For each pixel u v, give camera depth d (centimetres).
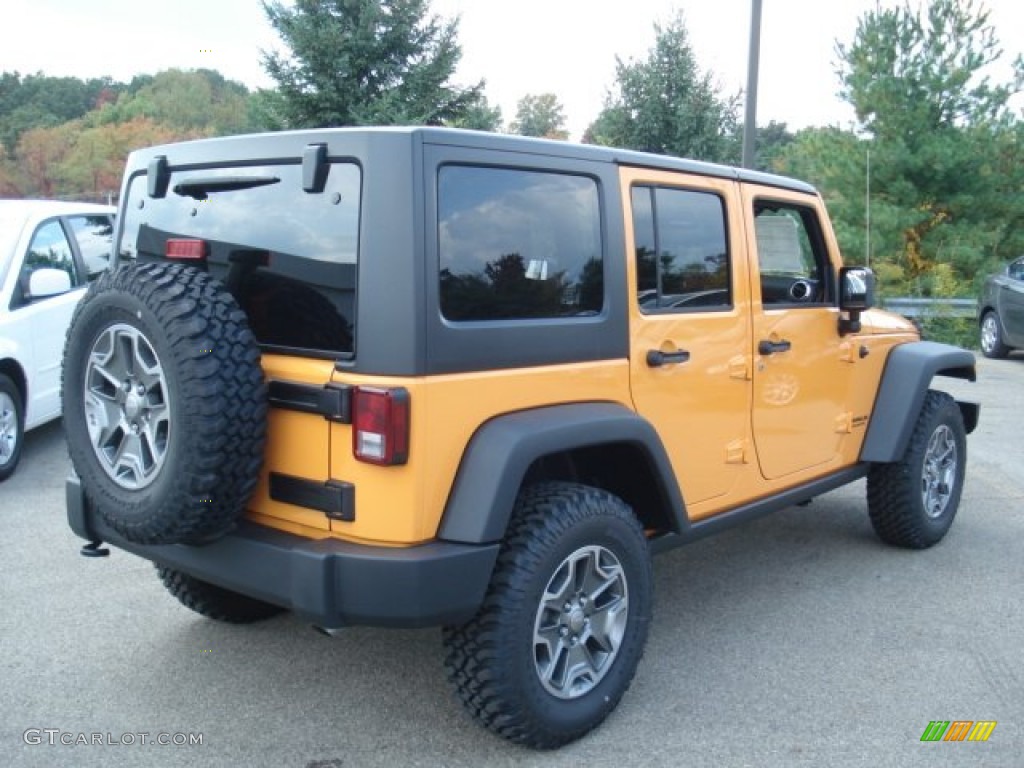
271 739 326
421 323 278
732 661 392
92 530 342
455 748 322
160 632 414
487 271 300
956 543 553
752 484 421
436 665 386
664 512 364
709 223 394
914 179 1577
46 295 676
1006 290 1293
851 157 1590
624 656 335
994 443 805
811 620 437
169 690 361
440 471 286
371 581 277
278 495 301
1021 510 619
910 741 329
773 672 382
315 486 290
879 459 500
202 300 281
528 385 309
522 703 300
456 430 289
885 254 1568
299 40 1623
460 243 293
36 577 476
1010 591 475
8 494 623
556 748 320
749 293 411
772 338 424
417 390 277
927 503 531
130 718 339
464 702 304
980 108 1570
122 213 365
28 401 676
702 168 389
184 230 336
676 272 376
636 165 356
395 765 311
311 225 296
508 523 303
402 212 277
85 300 306
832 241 478
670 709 351
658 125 1495
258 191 311
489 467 289
